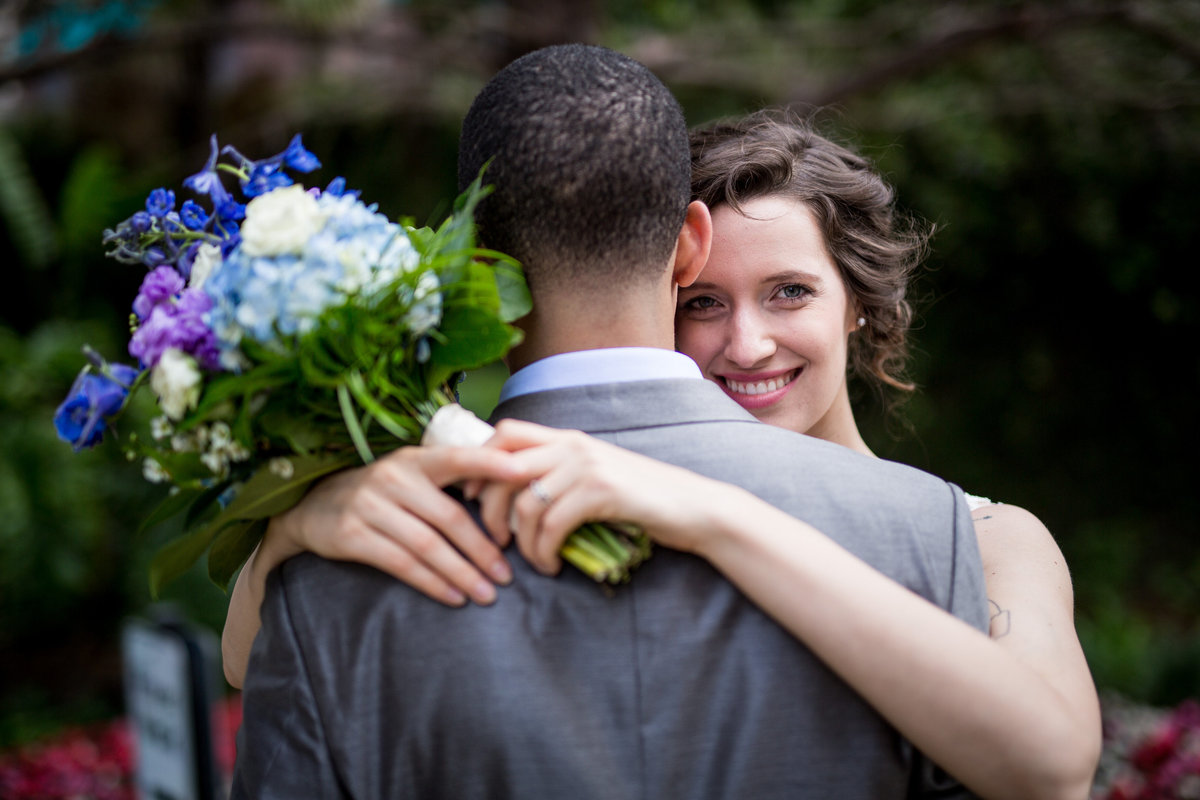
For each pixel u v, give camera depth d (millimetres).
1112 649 5602
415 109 6312
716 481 1035
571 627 991
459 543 1004
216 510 1143
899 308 1951
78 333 6258
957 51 5473
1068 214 7184
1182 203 7055
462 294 1021
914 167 6762
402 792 976
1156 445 8078
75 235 6461
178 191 6602
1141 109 6258
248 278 981
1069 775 963
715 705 982
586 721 970
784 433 1116
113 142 7680
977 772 958
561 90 1055
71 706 6145
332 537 1021
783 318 1645
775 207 1638
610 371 1096
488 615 992
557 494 982
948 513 1094
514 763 957
